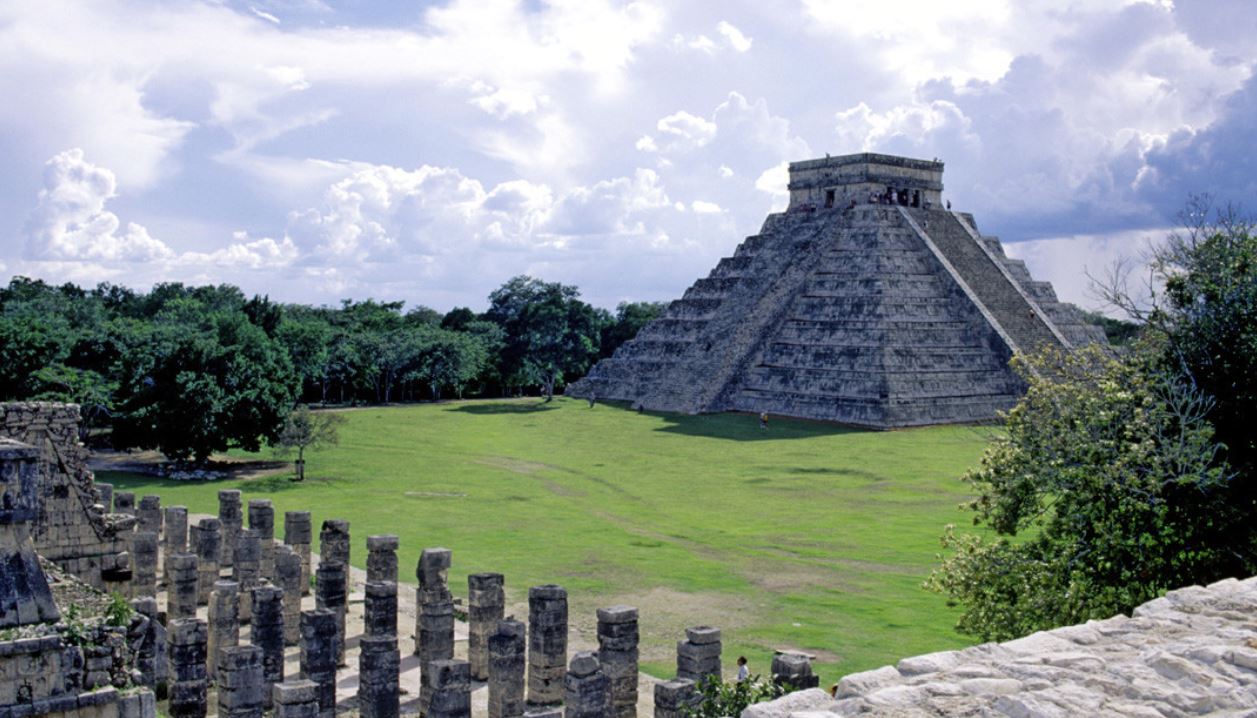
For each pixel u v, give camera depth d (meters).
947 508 58.03
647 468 74.44
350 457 80.69
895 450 80.75
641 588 41.19
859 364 100.44
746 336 113.56
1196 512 28.58
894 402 95.56
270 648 29.61
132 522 33.59
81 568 30.06
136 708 18.17
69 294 152.75
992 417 99.25
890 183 121.56
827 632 34.94
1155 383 30.23
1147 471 27.98
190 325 101.94
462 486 67.19
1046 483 29.39
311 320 135.88
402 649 35.38
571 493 64.50
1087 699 10.30
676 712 23.30
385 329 148.38
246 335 76.00
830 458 77.25
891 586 41.38
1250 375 29.72
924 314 105.38
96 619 18.70
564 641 30.56
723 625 35.97
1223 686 10.59
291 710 23.03
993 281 113.12
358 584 42.41
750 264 126.62
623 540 50.47
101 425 93.62
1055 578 27.98
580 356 133.38
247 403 70.56
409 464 77.12
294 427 71.44
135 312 145.25
